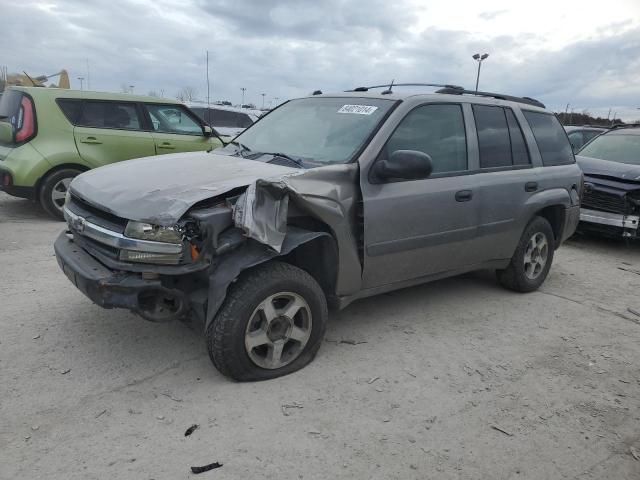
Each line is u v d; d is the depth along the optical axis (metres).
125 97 7.99
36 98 7.31
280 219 3.25
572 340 4.44
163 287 3.11
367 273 3.92
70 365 3.51
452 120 4.52
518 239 5.15
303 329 3.59
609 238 9.01
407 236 4.05
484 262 4.96
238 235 3.20
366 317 4.62
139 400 3.16
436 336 4.31
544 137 5.51
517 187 4.94
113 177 3.72
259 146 4.44
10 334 3.89
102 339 3.89
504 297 5.37
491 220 4.73
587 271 6.72
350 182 3.71
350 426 3.04
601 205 7.90
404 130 4.11
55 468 2.57
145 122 8.14
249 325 3.28
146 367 3.54
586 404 3.46
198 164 3.93
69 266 3.33
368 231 3.78
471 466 2.79
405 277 4.26
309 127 4.36
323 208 3.47
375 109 4.20
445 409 3.28
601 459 2.93
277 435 2.91
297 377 3.53
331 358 3.82
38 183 7.34
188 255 3.09
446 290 5.47
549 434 3.11
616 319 4.99
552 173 5.40
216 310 3.12
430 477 2.69
